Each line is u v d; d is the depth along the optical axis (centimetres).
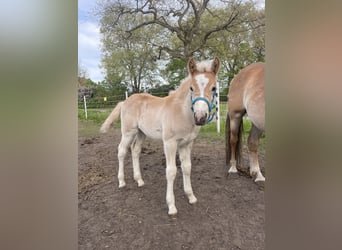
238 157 191
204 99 134
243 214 152
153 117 164
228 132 195
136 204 164
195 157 212
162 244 138
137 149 185
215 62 141
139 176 184
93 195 172
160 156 221
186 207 160
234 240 137
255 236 138
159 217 154
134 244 138
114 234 143
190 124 148
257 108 165
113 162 206
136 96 184
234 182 180
